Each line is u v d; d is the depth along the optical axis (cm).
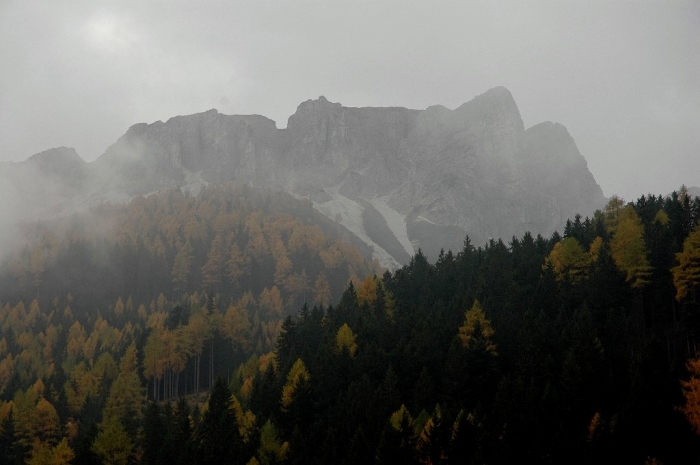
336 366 9231
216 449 8269
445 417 7275
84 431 10750
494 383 8244
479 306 9350
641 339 8369
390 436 6969
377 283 12612
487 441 6706
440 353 8900
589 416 7081
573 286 10138
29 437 10644
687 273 8338
